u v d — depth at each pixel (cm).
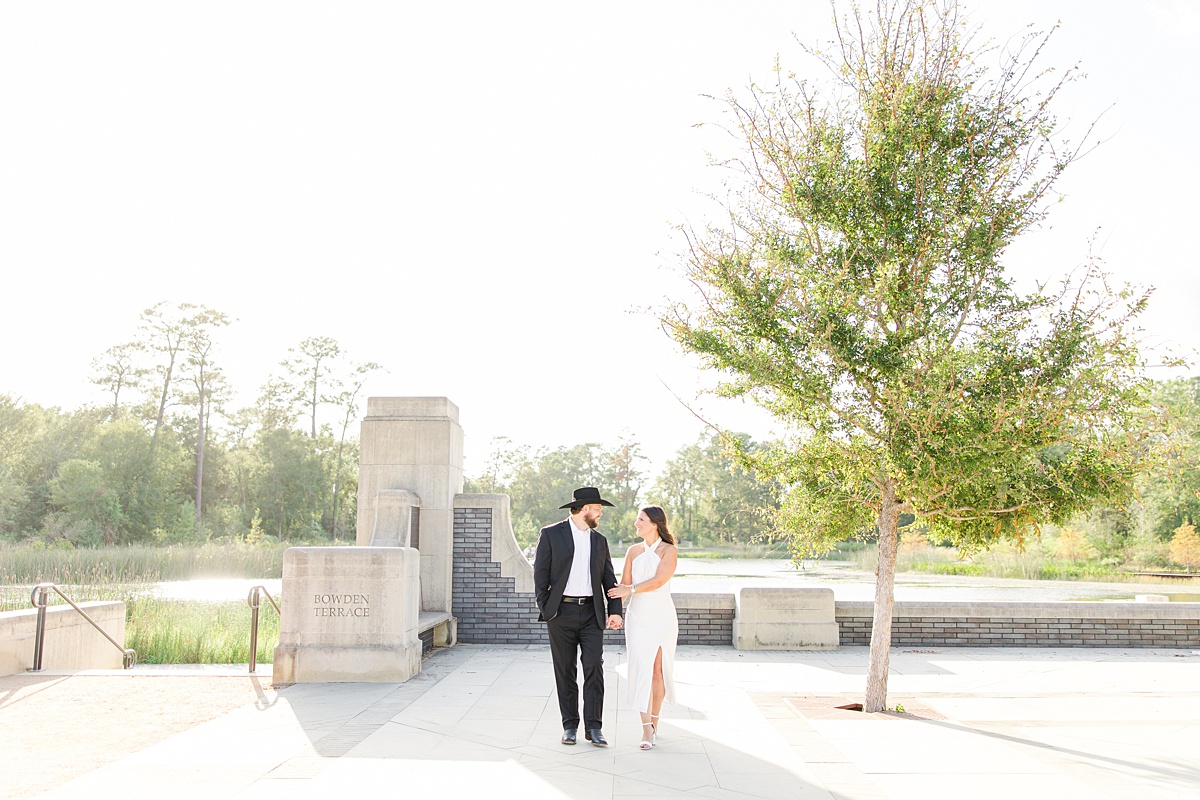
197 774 549
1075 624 1231
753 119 793
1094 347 684
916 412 689
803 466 816
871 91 780
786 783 536
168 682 894
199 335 7438
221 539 6391
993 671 1018
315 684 893
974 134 763
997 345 733
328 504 7362
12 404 6625
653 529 662
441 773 556
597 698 643
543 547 661
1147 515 4175
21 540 5762
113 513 5903
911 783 536
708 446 8950
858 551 5172
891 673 1004
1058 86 751
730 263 757
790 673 996
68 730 677
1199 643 1223
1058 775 553
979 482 700
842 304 745
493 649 1181
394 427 1234
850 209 775
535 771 562
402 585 926
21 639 938
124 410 7356
